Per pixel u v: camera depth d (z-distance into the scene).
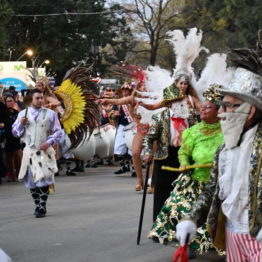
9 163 15.97
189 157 6.94
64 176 17.16
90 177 16.70
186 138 6.90
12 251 7.74
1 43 23.19
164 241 7.01
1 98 15.59
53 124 10.22
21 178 10.08
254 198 4.13
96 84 11.71
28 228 9.20
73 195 12.77
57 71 48.25
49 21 47.34
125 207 10.98
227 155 4.32
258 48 4.38
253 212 4.13
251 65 4.27
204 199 4.52
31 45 47.72
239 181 4.23
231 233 4.32
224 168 4.34
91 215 10.20
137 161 11.98
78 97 11.59
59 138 10.16
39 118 10.16
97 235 8.61
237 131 4.22
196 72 8.02
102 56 50.56
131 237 8.47
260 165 4.12
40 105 10.26
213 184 4.50
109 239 8.35
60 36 48.00
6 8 21.95
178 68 7.75
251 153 4.17
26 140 10.16
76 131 11.69
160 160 7.87
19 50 47.16
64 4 48.03
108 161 21.69
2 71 26.88
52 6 47.44
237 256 4.32
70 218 9.96
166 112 7.83
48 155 10.18
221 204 4.40
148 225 9.27
